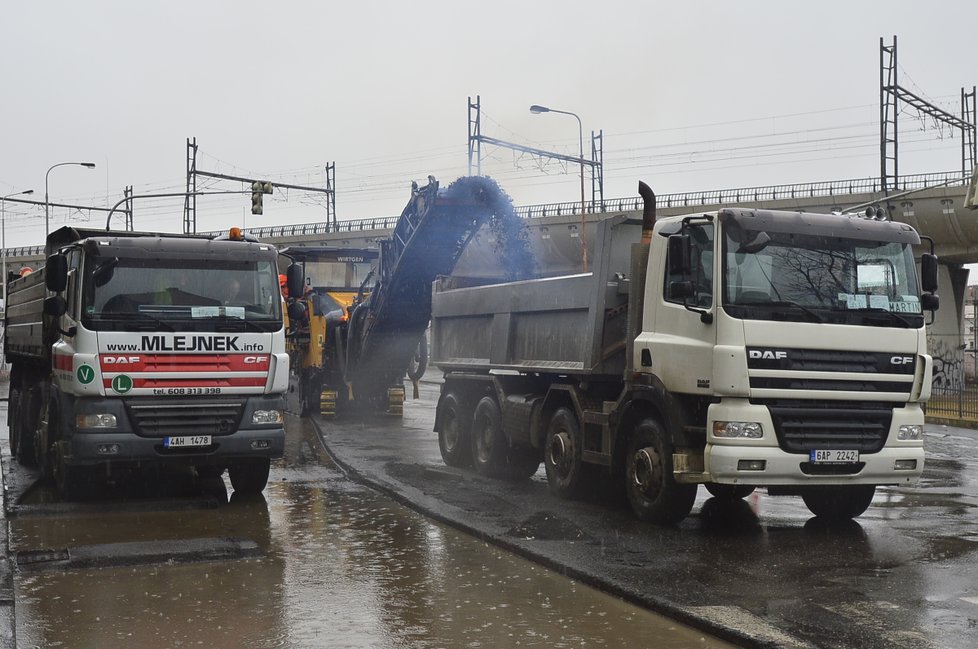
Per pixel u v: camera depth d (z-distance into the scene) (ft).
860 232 32.17
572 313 38.70
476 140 151.02
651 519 32.83
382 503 37.99
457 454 48.14
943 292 146.30
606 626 21.36
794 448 30.27
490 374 46.19
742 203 147.23
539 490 40.83
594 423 36.06
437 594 24.07
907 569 26.43
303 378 78.74
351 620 21.76
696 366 30.73
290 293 39.40
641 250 34.37
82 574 26.11
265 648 19.80
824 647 19.26
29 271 52.11
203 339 36.35
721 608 22.00
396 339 73.00
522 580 25.55
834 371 30.76
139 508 36.22
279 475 46.06
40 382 43.42
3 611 22.21
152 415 35.70
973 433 81.87
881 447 31.50
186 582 25.22
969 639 19.88
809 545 29.71
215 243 37.45
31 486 41.01
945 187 130.11
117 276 35.78
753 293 30.35
